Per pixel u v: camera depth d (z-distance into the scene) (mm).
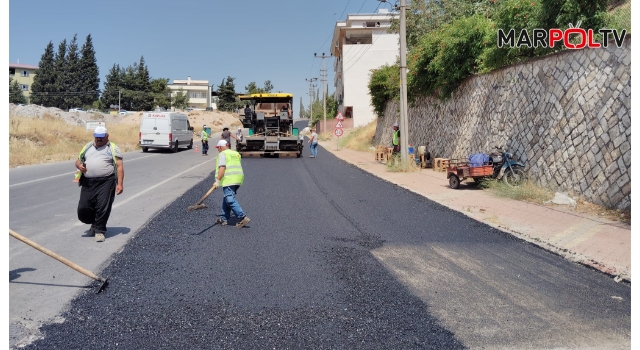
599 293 5109
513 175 12273
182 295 4887
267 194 11875
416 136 23094
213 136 59094
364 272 5730
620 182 8727
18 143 24000
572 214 8984
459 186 13102
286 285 5230
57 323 4180
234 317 4367
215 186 8508
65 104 79250
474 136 15820
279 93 27516
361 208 10086
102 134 7008
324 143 47531
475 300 4879
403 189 13242
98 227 6988
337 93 70625
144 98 88938
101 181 6965
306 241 7168
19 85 83625
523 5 12703
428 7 30016
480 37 15781
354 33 60188
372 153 30719
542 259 6387
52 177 15227
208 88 121688
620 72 8914
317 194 12039
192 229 7836
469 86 16531
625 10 11680
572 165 10219
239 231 7766
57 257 4945
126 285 5156
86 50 83688
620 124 8781
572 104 10305
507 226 8344
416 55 20188
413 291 5117
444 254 6574
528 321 4375
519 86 12805
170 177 15555
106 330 4059
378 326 4223
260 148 27078
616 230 7613
